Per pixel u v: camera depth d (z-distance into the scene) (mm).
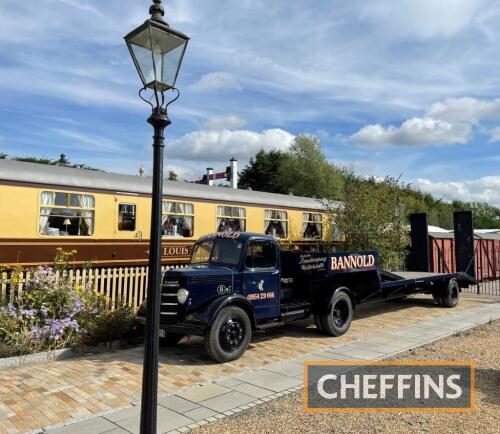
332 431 4566
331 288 9422
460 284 14969
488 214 70062
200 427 4719
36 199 11188
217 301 7316
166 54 4031
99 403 5367
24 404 5285
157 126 3994
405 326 10414
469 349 8078
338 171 43719
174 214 14203
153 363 3770
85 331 7891
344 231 16078
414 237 16828
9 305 7559
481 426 4664
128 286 10797
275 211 17547
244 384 6164
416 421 4812
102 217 12469
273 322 8461
